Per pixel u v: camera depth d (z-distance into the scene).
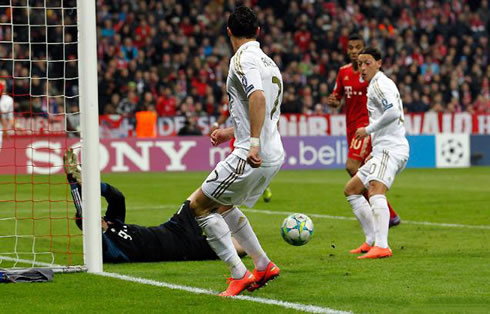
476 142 42.94
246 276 10.12
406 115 42.19
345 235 16.27
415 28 52.12
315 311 9.05
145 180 32.78
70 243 15.52
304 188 28.38
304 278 11.34
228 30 10.20
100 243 12.00
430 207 21.88
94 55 11.77
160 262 13.01
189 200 13.35
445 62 50.25
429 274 11.54
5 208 22.48
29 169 36.19
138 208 22.05
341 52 49.06
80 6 11.80
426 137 42.03
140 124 38.94
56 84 41.44
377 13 52.03
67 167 13.23
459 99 48.09
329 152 41.31
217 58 46.62
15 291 10.42
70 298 9.95
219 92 44.66
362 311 9.09
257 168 10.00
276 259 13.20
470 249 14.09
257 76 9.65
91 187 11.85
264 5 50.94
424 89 46.53
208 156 39.78
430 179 32.78
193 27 48.16
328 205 22.55
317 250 14.24
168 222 13.22
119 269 12.28
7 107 31.83
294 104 43.34
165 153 39.03
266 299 9.81
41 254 14.20
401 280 11.08
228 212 10.36
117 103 41.09
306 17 50.00
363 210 13.91
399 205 22.45
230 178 9.96
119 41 45.06
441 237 15.79
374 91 13.62
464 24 52.69
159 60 45.62
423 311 9.12
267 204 22.95
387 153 13.55
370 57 13.69
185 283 11.05
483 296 9.93
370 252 13.29
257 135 9.55
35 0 43.28
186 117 40.41
